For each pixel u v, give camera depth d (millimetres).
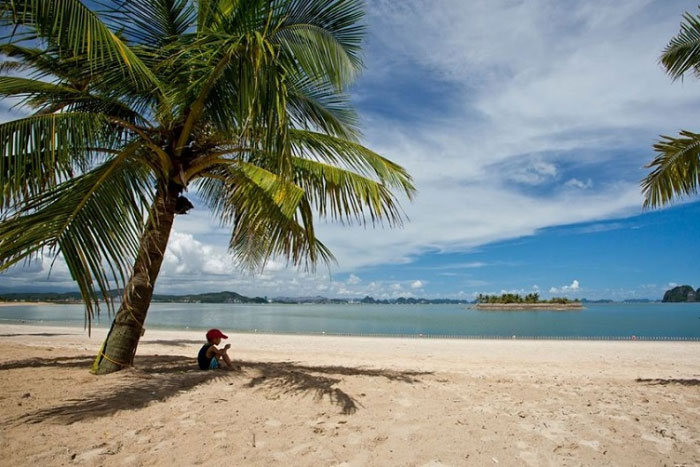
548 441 3959
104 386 5012
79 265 4211
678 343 16594
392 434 3998
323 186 6969
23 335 16750
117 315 5938
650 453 3760
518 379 7270
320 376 6133
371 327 36531
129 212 5078
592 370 9273
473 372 8461
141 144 5359
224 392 5059
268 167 6500
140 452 3371
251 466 3260
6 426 3652
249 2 4926
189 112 5719
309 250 6527
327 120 6906
